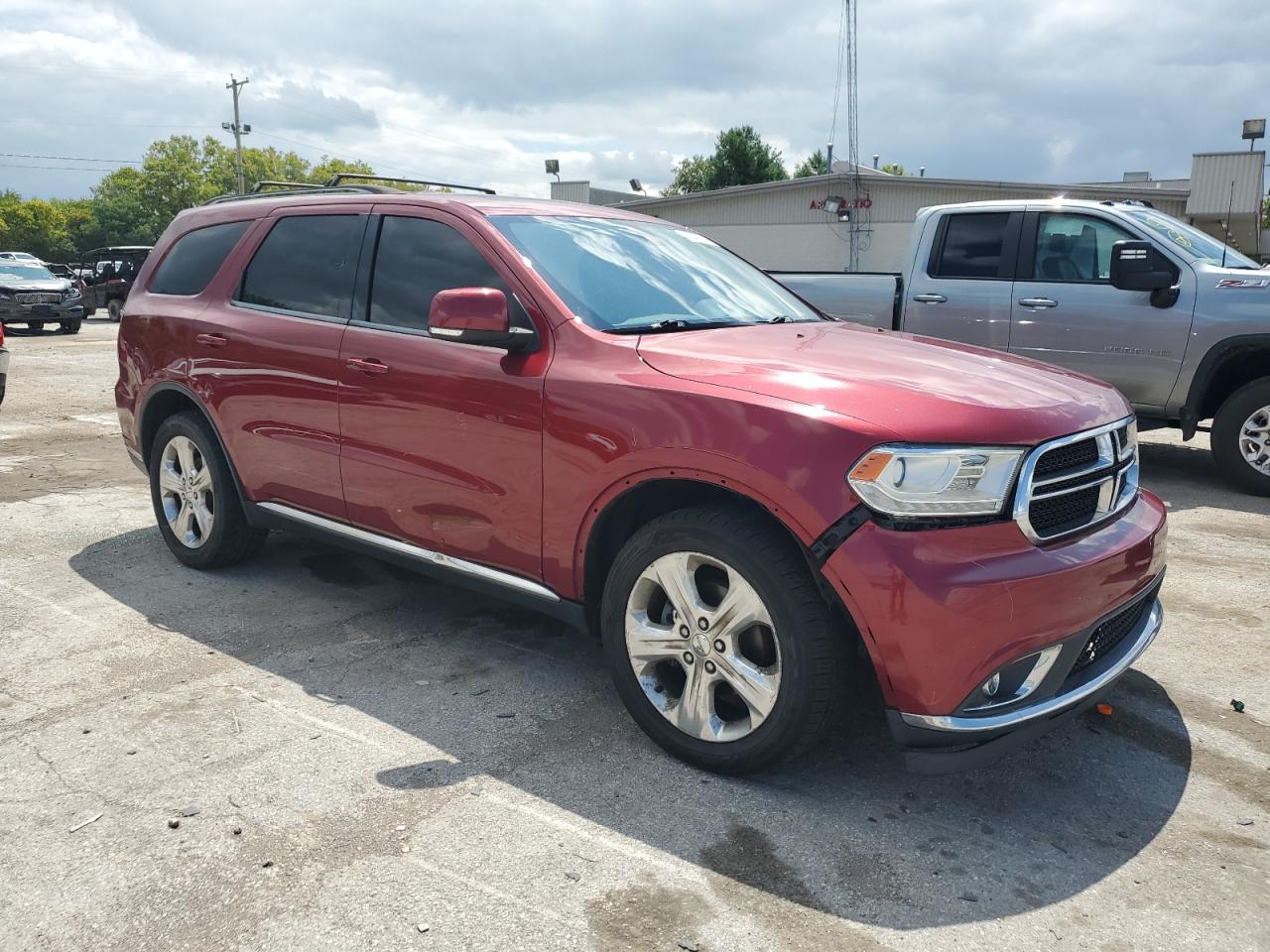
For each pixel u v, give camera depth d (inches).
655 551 116.8
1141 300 269.6
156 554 202.4
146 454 198.5
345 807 109.8
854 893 96.2
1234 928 92.0
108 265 1103.6
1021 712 103.4
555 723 131.0
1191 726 133.5
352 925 90.5
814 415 105.2
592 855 101.6
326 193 171.3
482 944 88.1
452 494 138.3
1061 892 97.2
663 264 155.3
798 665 106.5
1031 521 105.5
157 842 103.0
